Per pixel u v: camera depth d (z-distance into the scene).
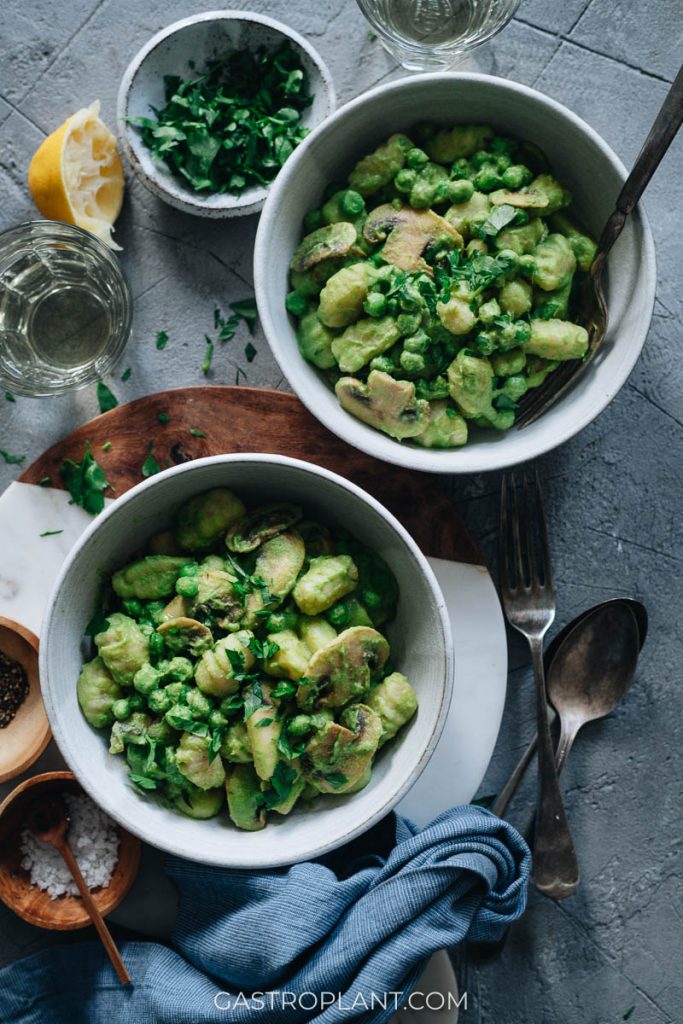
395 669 0.66
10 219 0.74
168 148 0.70
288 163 0.65
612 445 0.75
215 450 0.70
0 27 0.74
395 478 0.70
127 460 0.70
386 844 0.70
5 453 0.73
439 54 0.72
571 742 0.73
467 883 0.67
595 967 0.75
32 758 0.66
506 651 0.70
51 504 0.69
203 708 0.62
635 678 0.75
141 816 0.62
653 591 0.75
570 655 0.73
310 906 0.67
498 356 0.66
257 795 0.63
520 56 0.74
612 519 0.75
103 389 0.73
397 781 0.63
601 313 0.67
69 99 0.74
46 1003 0.69
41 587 0.69
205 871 0.68
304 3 0.74
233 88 0.72
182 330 0.74
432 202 0.67
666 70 0.74
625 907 0.75
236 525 0.65
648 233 0.65
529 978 0.75
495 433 0.68
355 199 0.67
